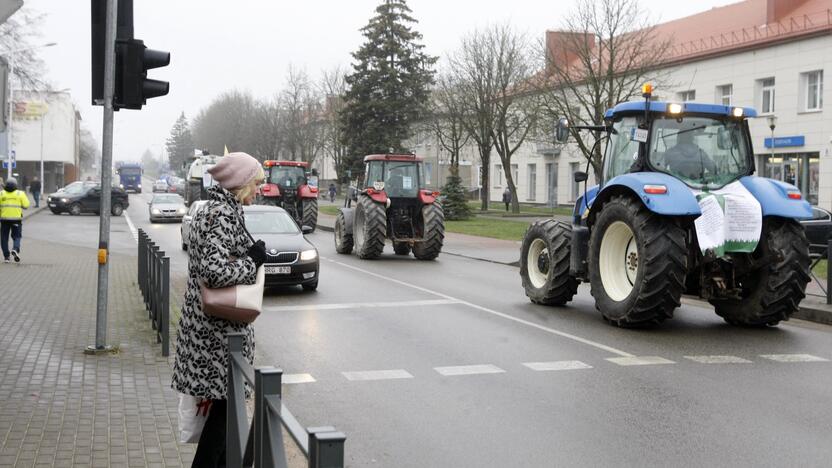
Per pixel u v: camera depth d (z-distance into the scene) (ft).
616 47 110.32
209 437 13.62
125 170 283.59
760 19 127.24
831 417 20.88
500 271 60.18
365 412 21.38
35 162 267.80
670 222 32.68
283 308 40.32
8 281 48.19
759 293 33.76
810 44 111.86
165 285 27.04
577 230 38.99
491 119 142.20
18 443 17.42
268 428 9.50
